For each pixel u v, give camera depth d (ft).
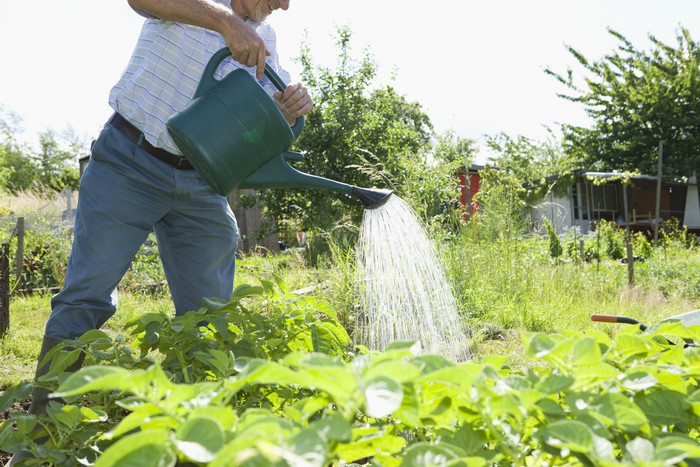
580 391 2.65
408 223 6.01
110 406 4.55
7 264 15.01
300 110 6.46
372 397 2.09
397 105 88.12
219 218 7.27
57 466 3.80
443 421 2.78
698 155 85.51
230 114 5.61
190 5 5.85
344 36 44.37
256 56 6.01
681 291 24.97
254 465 1.78
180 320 5.01
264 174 5.99
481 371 2.66
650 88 87.30
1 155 93.81
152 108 6.44
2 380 10.34
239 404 4.62
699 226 87.97
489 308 17.90
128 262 6.60
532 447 2.84
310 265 27.04
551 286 21.80
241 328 5.68
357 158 42.34
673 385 2.93
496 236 27.07
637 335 3.59
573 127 94.07
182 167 6.75
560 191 70.18
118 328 16.12
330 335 5.62
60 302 6.23
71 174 120.16
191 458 1.99
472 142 99.96
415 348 3.34
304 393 4.86
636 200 86.43
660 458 2.12
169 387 2.43
